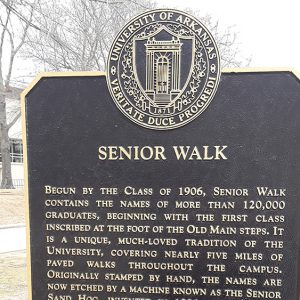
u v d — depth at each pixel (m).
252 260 2.87
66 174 2.94
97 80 2.85
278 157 2.78
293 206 2.80
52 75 2.86
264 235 2.84
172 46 2.75
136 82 2.80
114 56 2.80
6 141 20.81
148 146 2.87
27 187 2.96
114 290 3.01
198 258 2.92
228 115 2.78
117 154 2.90
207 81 2.76
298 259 2.83
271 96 2.74
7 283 6.25
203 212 2.88
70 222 2.98
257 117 2.76
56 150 2.93
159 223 2.92
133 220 2.94
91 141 2.90
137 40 2.77
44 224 2.98
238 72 2.73
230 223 2.87
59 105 2.89
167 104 2.80
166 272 2.96
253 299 2.90
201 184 2.86
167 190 2.89
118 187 2.92
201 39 2.73
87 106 2.88
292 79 2.71
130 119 2.85
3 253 8.45
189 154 2.85
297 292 2.85
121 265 2.98
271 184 2.80
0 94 19.47
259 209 2.83
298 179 2.78
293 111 2.74
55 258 3.01
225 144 2.81
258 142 2.78
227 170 2.83
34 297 3.05
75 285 3.02
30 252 3.01
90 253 2.98
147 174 2.90
